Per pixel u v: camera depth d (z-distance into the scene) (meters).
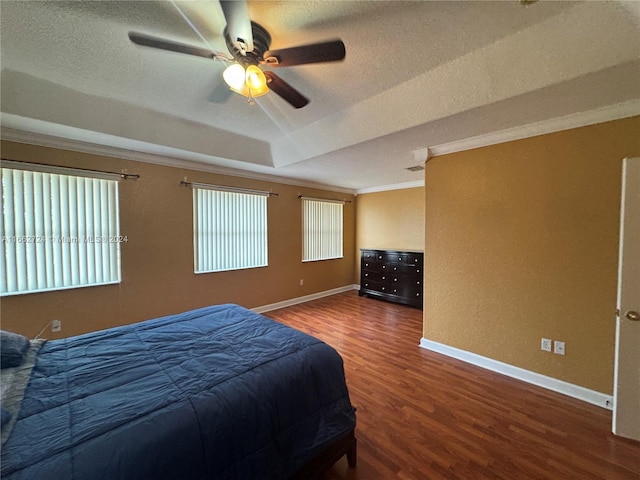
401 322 4.01
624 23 1.37
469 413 2.01
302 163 3.64
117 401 1.11
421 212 5.10
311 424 1.38
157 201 3.36
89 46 1.72
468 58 1.83
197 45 1.70
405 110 2.29
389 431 1.83
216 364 1.43
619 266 1.76
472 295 2.75
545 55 1.61
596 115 2.02
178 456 0.95
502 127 2.35
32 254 2.59
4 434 0.91
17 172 2.50
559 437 1.77
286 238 4.86
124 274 3.13
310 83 2.16
